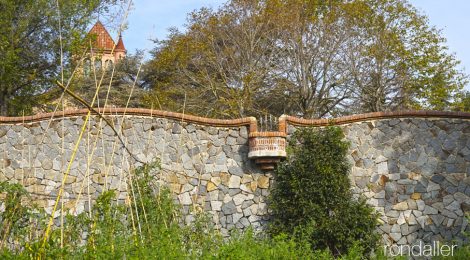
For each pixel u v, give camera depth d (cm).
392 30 3372
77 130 1783
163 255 1037
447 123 1734
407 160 1733
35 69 2777
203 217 1516
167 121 1778
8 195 1131
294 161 1703
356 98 3412
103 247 1019
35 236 1155
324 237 1619
